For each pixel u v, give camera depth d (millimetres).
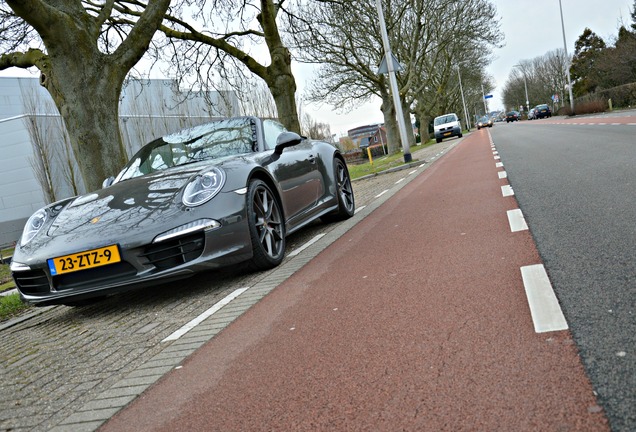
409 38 34969
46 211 4570
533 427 1518
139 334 3422
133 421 2121
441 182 9430
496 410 1646
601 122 22797
